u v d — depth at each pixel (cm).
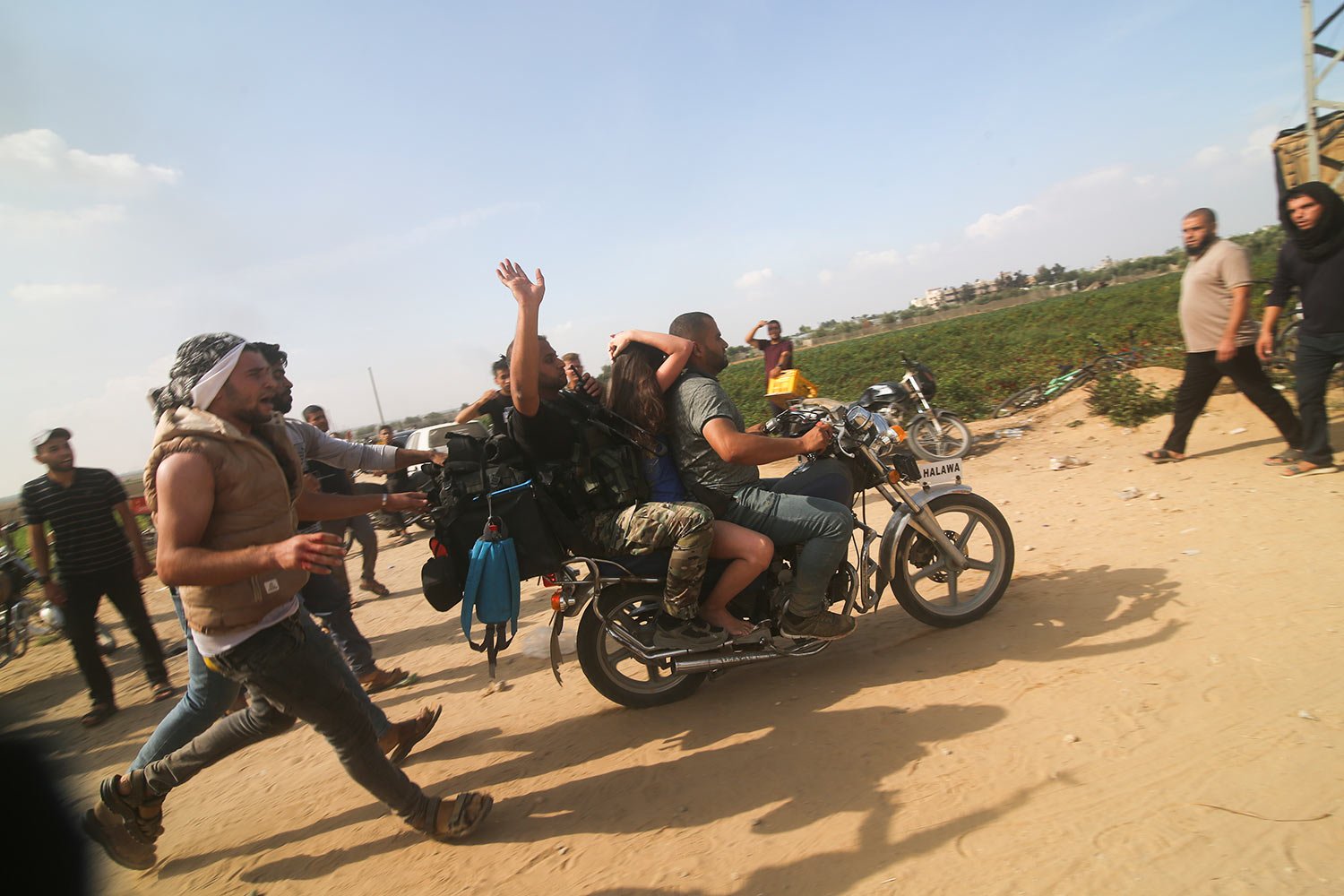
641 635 367
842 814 275
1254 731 281
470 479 331
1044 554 504
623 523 342
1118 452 786
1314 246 550
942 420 937
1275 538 455
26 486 504
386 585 829
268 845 322
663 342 361
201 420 249
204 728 314
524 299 321
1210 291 632
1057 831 247
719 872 257
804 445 364
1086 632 382
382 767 287
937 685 355
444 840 299
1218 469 637
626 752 347
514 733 387
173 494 240
